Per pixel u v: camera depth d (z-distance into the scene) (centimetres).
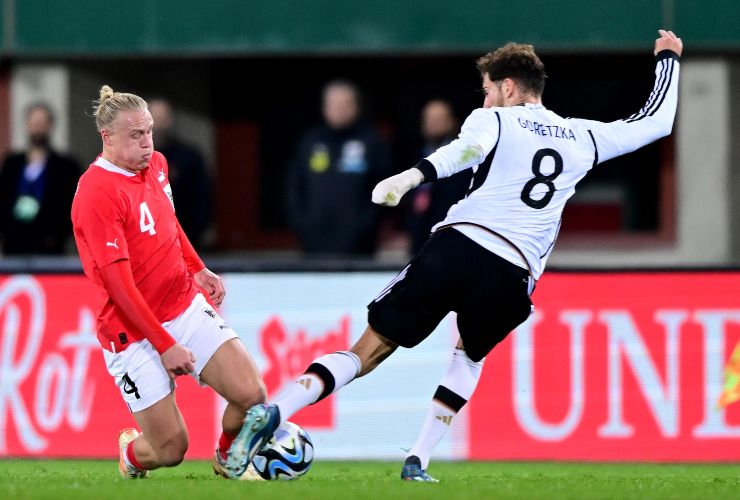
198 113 4772
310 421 2942
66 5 4216
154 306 1919
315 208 3681
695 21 4075
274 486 1769
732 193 4269
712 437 2897
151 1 4194
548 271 2925
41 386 2947
